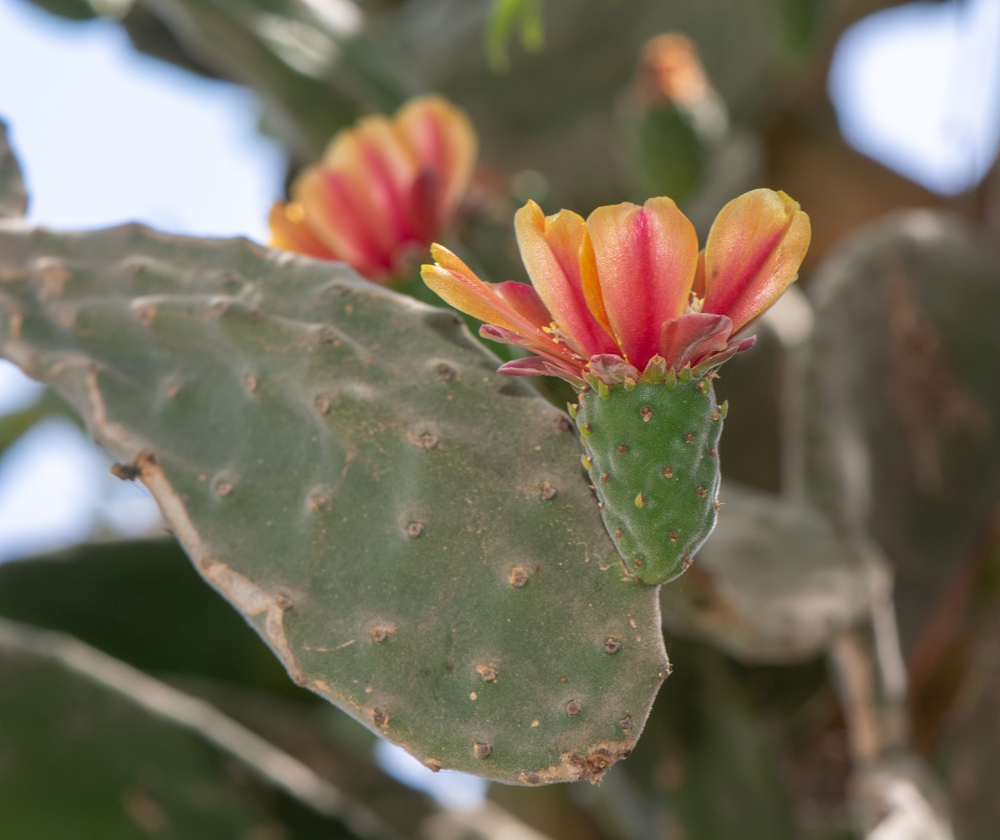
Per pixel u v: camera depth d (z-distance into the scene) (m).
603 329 0.49
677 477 0.48
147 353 0.56
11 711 0.75
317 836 0.80
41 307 0.57
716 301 0.49
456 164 0.66
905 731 0.74
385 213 0.64
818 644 0.67
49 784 0.74
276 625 0.50
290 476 0.52
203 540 0.52
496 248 0.78
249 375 0.54
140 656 1.08
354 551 0.51
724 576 0.67
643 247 0.48
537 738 0.49
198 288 0.56
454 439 0.51
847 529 0.76
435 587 0.50
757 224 0.49
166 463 0.53
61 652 0.78
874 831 0.70
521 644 0.49
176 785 0.77
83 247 0.59
